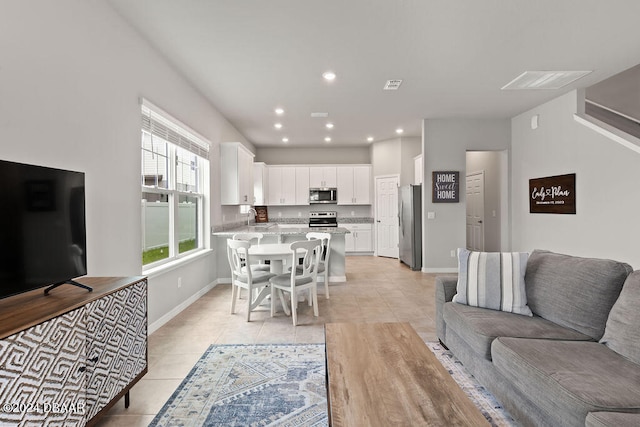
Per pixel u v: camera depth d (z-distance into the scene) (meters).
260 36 3.04
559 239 4.80
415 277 5.64
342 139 7.72
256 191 7.82
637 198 3.70
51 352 1.33
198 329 3.27
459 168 5.96
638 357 1.58
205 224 4.85
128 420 1.86
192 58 3.46
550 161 4.96
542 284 2.31
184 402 2.04
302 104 5.02
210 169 4.93
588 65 3.70
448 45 3.22
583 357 1.65
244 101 4.86
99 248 2.43
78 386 1.48
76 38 2.20
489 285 2.44
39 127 1.91
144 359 2.06
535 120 5.23
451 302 2.62
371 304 4.09
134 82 2.91
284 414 1.92
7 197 1.43
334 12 2.67
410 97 4.75
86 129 2.30
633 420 1.19
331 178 8.42
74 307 1.46
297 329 3.27
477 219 7.29
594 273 2.02
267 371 2.42
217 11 2.64
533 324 2.11
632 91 5.07
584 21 2.81
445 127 5.93
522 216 5.64
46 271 1.62
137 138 2.96
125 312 1.86
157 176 3.56
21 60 1.79
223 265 5.31
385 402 1.31
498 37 3.08
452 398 1.34
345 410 1.26
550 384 1.45
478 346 2.03
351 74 3.91
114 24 2.62
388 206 7.90
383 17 2.74
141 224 3.01
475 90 4.48
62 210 1.74
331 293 4.62
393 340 1.93
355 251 8.35
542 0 2.53
